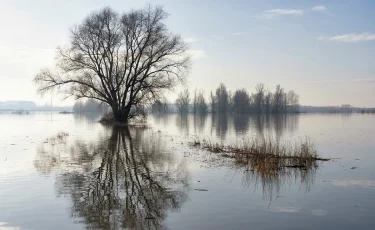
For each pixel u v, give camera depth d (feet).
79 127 146.51
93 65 146.30
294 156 62.95
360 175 49.55
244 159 61.57
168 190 39.93
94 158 61.98
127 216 31.01
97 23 140.36
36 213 31.65
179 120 250.57
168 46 144.36
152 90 148.77
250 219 30.55
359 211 33.09
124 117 157.17
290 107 516.32
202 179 45.85
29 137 99.55
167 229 28.04
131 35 144.25
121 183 43.04
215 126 169.78
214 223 29.45
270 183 44.11
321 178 47.39
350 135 118.52
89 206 33.71
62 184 42.14
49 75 145.89
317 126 174.29
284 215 31.73
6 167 52.54
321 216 31.58
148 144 84.33
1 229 27.86
